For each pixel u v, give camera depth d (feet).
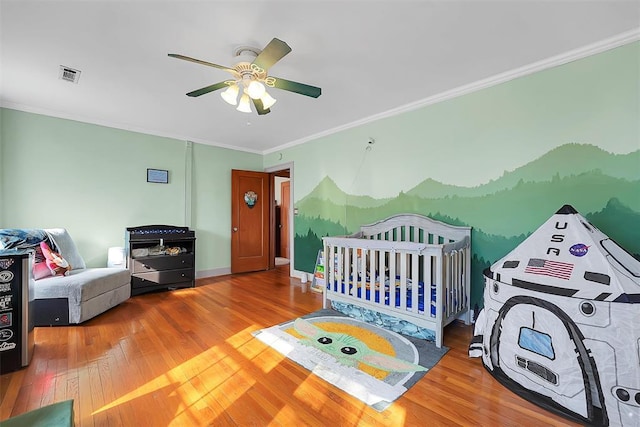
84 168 12.25
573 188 7.42
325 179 14.33
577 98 7.32
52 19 5.85
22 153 10.92
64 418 4.36
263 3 5.44
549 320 5.44
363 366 6.74
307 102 10.45
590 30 6.40
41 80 8.66
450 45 6.93
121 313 10.21
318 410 5.25
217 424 4.89
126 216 13.35
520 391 5.69
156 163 14.24
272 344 7.84
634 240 6.63
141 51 7.09
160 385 5.98
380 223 11.62
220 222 16.60
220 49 7.00
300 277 15.71
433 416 5.10
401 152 11.12
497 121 8.68
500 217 8.68
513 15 5.85
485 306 6.95
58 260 9.80
